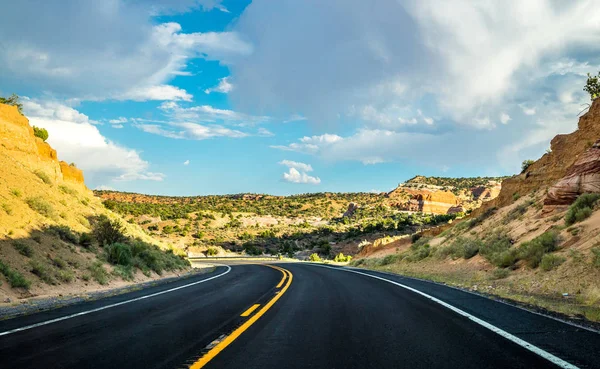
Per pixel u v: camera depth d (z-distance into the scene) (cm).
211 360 495
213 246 10494
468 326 700
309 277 2155
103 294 1341
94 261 1866
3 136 2603
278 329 694
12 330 696
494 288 1411
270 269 3291
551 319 762
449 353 521
